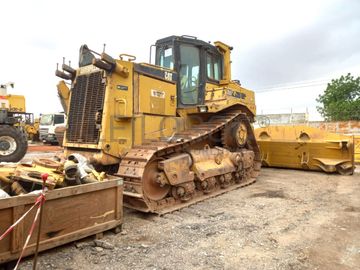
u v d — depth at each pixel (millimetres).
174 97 6609
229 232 4375
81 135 5750
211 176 6387
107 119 5344
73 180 4191
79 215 3803
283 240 4109
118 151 5477
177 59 6844
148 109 5988
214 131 6805
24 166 4262
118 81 5516
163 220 4914
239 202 6078
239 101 7664
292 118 30781
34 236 3371
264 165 11047
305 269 3322
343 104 30344
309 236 4273
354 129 22781
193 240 4082
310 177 9039
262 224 4734
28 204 3314
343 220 4996
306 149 10062
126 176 5129
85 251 3684
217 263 3428
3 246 3139
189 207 5691
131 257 3553
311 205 5902
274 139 10750
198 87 7312
